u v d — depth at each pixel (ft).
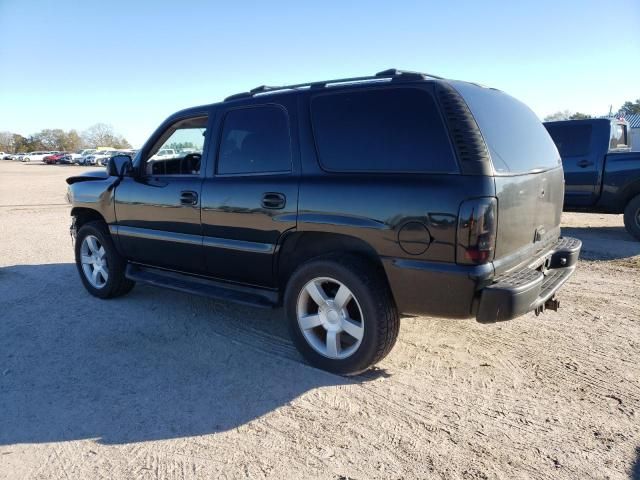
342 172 11.32
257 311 16.48
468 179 9.73
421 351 13.25
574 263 13.38
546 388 11.27
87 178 18.20
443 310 10.29
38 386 11.65
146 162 15.97
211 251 13.89
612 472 8.50
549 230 12.96
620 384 11.41
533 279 10.38
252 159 12.97
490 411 10.37
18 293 18.86
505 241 10.24
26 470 8.75
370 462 8.83
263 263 12.83
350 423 10.01
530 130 12.73
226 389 11.39
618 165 27.30
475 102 10.71
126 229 16.24
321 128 11.74
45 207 49.52
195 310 16.63
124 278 17.56
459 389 11.28
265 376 11.98
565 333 14.38
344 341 12.53
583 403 10.63
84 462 8.94
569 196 29.09
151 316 16.11
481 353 13.10
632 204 27.40
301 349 12.42
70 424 10.10
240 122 13.32
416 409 10.48
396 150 10.65
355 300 11.23
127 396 11.15
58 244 29.09
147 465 8.84
